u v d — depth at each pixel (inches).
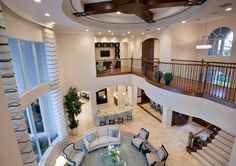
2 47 125.9
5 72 130.6
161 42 364.5
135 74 397.1
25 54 194.5
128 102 508.7
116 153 250.8
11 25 155.9
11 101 137.2
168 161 258.7
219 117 190.7
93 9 204.7
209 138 289.4
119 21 294.4
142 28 311.0
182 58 358.9
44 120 244.5
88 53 353.4
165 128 361.7
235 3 169.3
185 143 305.6
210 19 329.1
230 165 192.2
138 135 309.7
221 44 332.2
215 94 199.2
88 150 278.2
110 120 382.9
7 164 47.0
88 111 454.9
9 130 48.7
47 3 141.5
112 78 401.1
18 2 136.2
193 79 283.0
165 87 256.1
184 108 233.1
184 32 346.6
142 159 265.3
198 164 251.8
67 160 235.3
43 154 238.7
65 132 297.3
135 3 172.1
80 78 354.3
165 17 265.0
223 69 254.8
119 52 517.3
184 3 179.5
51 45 250.7
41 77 244.5
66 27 273.4
